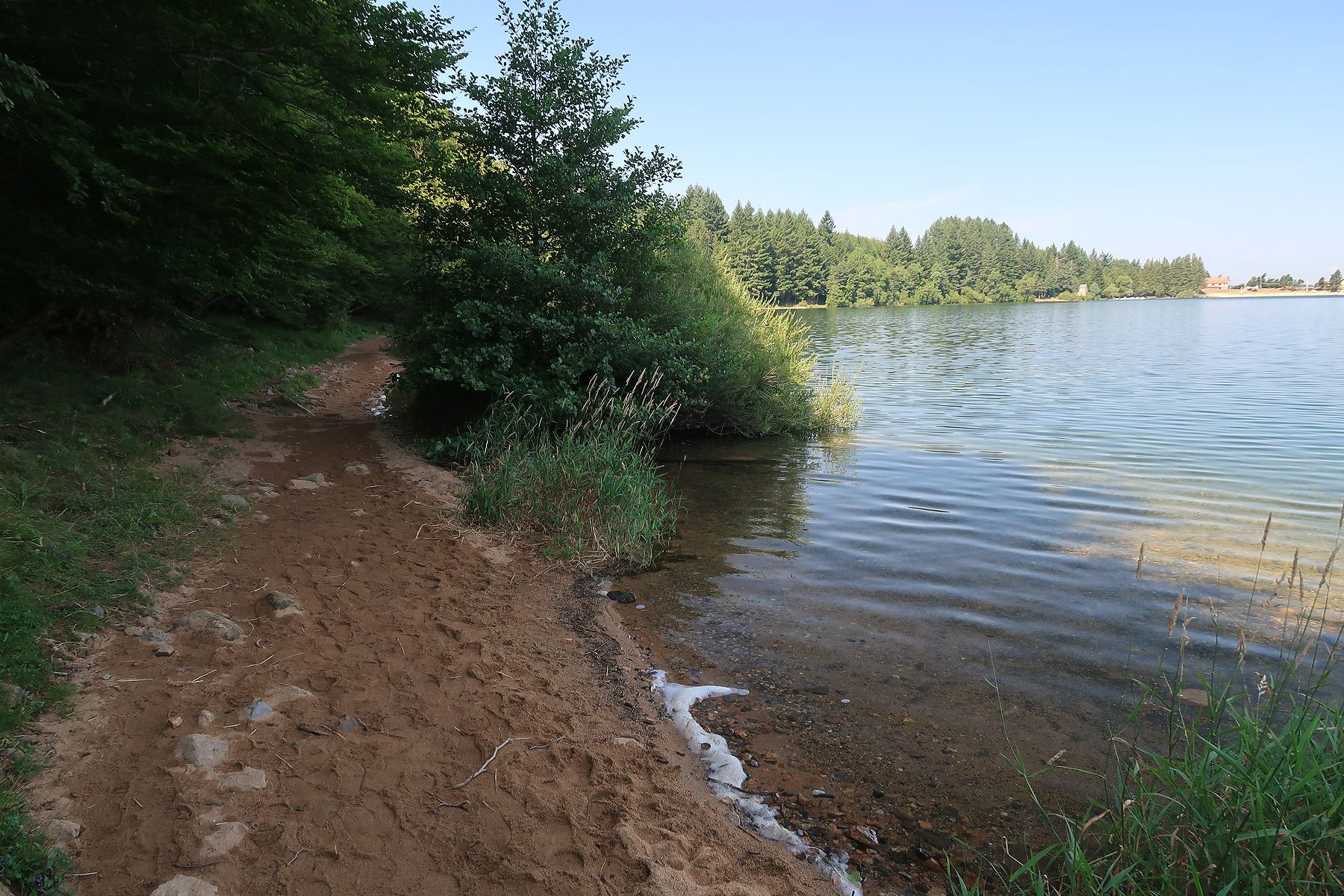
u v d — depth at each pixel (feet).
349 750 11.77
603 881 9.36
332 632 15.93
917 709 14.43
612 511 25.63
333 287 76.59
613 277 40.68
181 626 15.15
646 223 39.75
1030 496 30.71
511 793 11.04
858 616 18.94
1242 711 13.91
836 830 10.95
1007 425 48.57
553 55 37.99
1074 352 106.42
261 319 70.95
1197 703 14.43
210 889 8.66
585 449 28.86
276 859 9.36
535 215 38.14
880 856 10.42
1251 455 37.50
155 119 23.81
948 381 73.72
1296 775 9.65
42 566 15.48
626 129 39.42
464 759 11.84
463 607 18.19
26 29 20.90
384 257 53.52
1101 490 31.40
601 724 13.44
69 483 20.34
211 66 23.26
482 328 35.88
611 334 36.99
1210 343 119.14
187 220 27.07
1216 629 16.35
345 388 57.72
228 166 25.72
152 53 22.48
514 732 12.73
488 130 38.81
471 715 13.20
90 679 12.79
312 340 75.56
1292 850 8.49
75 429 24.59
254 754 11.43
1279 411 50.88
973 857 10.42
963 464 37.40
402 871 9.36
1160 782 11.01
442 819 10.36
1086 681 15.47
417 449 35.53
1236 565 22.17
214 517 21.89
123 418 28.04
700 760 12.66
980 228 475.31
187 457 27.17
